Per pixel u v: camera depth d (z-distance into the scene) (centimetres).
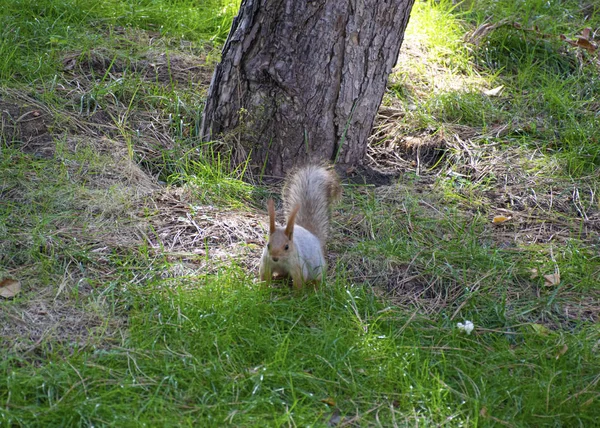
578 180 420
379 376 339
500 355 348
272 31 403
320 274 367
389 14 405
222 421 325
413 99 454
